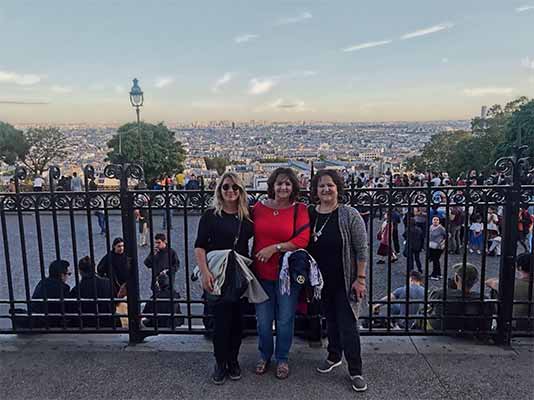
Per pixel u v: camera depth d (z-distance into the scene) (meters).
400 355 3.40
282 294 2.99
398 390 2.96
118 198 3.54
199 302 3.72
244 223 3.01
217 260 2.94
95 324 3.80
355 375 2.96
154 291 3.68
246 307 3.73
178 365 3.31
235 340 3.09
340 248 2.97
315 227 3.02
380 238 8.82
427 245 3.57
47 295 3.93
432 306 3.84
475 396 2.88
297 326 3.65
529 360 3.32
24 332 3.77
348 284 2.98
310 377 3.12
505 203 3.40
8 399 2.90
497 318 3.56
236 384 3.05
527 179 3.38
